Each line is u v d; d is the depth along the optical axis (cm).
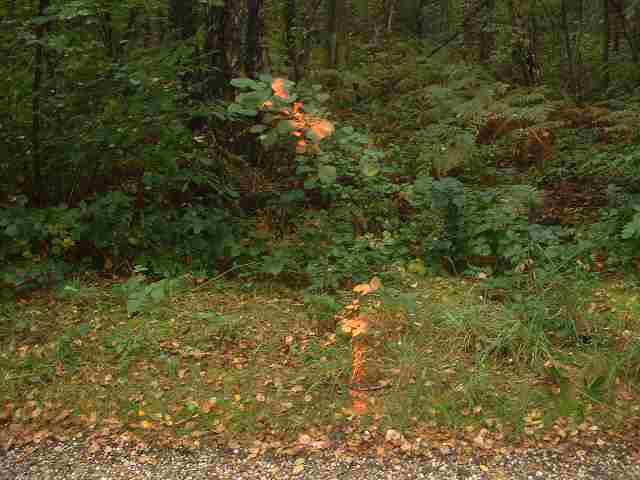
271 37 973
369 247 600
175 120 555
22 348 443
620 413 366
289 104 479
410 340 451
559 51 1339
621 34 1377
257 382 407
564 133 863
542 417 365
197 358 435
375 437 351
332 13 1339
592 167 760
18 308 504
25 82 525
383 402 383
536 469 319
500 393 389
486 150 791
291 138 579
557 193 743
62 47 489
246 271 573
